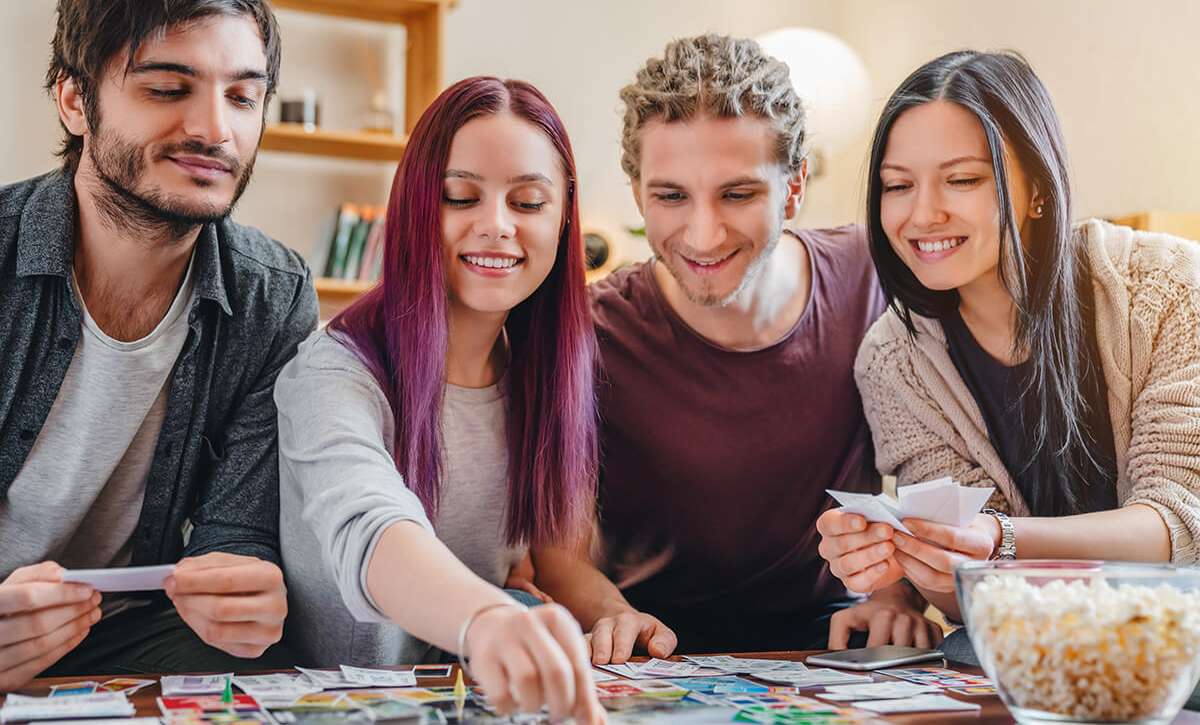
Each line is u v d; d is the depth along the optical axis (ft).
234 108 5.08
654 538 6.72
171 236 5.20
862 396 6.33
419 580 3.52
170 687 3.90
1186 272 5.45
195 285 5.54
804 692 4.05
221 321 5.62
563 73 13.71
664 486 6.51
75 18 4.98
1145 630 3.21
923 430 5.96
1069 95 11.03
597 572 6.19
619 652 4.89
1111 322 5.53
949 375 5.82
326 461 4.29
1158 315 5.43
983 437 5.76
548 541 5.50
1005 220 5.18
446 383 5.25
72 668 5.55
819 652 5.04
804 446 6.45
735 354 6.33
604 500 6.61
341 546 3.81
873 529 4.56
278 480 5.57
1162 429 5.25
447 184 4.91
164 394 5.56
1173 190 9.76
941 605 5.58
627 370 6.46
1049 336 5.39
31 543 5.43
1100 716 3.24
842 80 12.23
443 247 4.97
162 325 5.46
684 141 5.46
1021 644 3.30
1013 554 4.82
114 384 5.40
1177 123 9.71
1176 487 5.12
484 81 5.02
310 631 5.26
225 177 5.07
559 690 3.04
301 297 5.94
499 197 4.93
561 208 5.16
